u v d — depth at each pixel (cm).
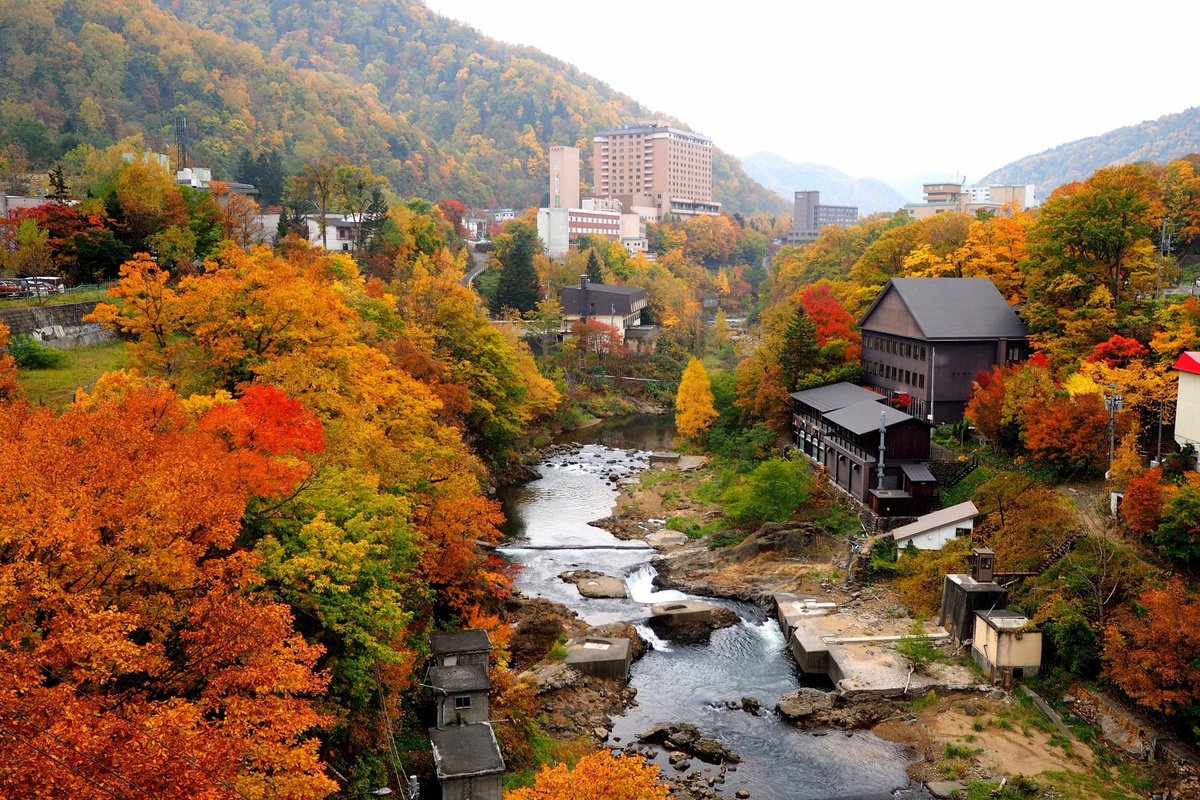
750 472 8212
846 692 4744
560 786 2594
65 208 7450
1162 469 5403
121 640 2153
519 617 5722
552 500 8675
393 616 3403
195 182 13475
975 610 5012
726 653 5475
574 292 15600
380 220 12662
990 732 4381
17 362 5231
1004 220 9569
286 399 3838
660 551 7188
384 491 4475
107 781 1866
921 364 7831
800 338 9000
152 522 2455
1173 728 4094
